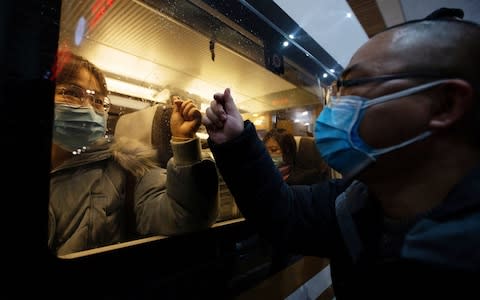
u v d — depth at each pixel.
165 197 0.91
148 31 1.12
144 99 1.43
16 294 0.54
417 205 0.61
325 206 0.88
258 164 0.86
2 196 0.53
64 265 0.62
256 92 1.80
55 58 0.61
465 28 0.58
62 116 0.78
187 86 1.59
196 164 0.90
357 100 0.63
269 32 1.37
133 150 1.04
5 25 0.54
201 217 0.92
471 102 0.54
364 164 0.64
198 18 1.09
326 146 0.71
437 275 0.54
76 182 0.83
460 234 0.51
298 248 0.88
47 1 0.61
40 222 0.57
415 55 0.58
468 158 0.57
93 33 1.02
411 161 0.60
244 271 1.13
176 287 0.85
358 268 0.70
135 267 0.76
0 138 0.53
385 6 1.99
